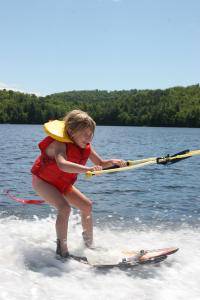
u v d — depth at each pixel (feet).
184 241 17.49
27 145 85.51
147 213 23.38
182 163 51.52
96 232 18.66
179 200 27.78
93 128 15.58
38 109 387.34
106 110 399.24
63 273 13.34
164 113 377.91
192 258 15.23
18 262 13.74
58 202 15.44
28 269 13.34
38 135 147.13
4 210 22.88
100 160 16.78
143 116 385.29
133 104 420.36
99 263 14.40
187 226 20.30
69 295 11.73
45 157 15.71
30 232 17.62
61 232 14.96
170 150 79.92
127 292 12.17
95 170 14.90
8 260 13.80
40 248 15.39
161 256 14.52
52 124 15.71
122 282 12.90
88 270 13.82
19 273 12.90
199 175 40.81
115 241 17.33
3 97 415.64
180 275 13.60
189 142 115.34
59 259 14.52
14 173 39.55
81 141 15.40
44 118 387.55
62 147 15.21
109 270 13.92
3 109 384.27
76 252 15.56
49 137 15.58
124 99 452.76
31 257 14.34
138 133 195.21
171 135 173.88
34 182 16.07
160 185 34.17
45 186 15.72
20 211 22.68
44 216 21.53
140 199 27.99
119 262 14.35
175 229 19.63
